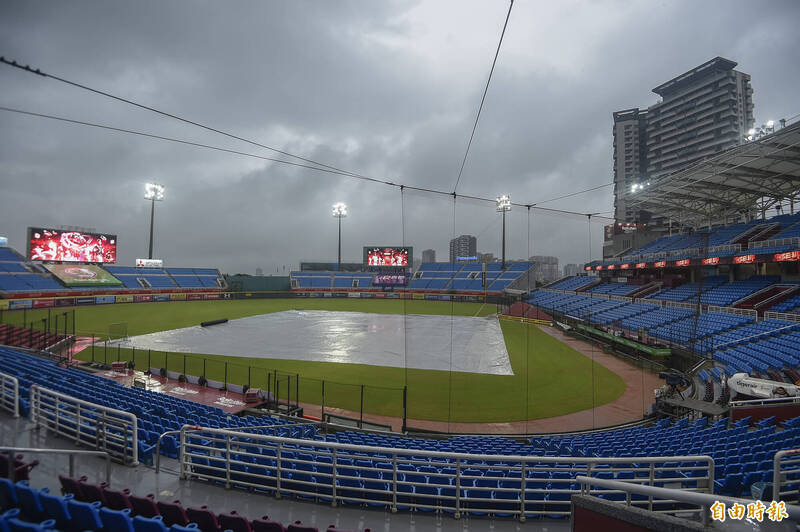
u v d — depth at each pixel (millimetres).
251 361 28656
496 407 19625
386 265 91250
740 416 14391
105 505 6031
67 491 6418
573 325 42156
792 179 30594
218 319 50156
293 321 51344
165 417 12391
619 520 4012
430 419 17969
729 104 95438
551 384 23688
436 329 45250
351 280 96938
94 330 40812
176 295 76875
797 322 23938
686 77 103375
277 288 92625
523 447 12086
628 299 43656
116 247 75062
